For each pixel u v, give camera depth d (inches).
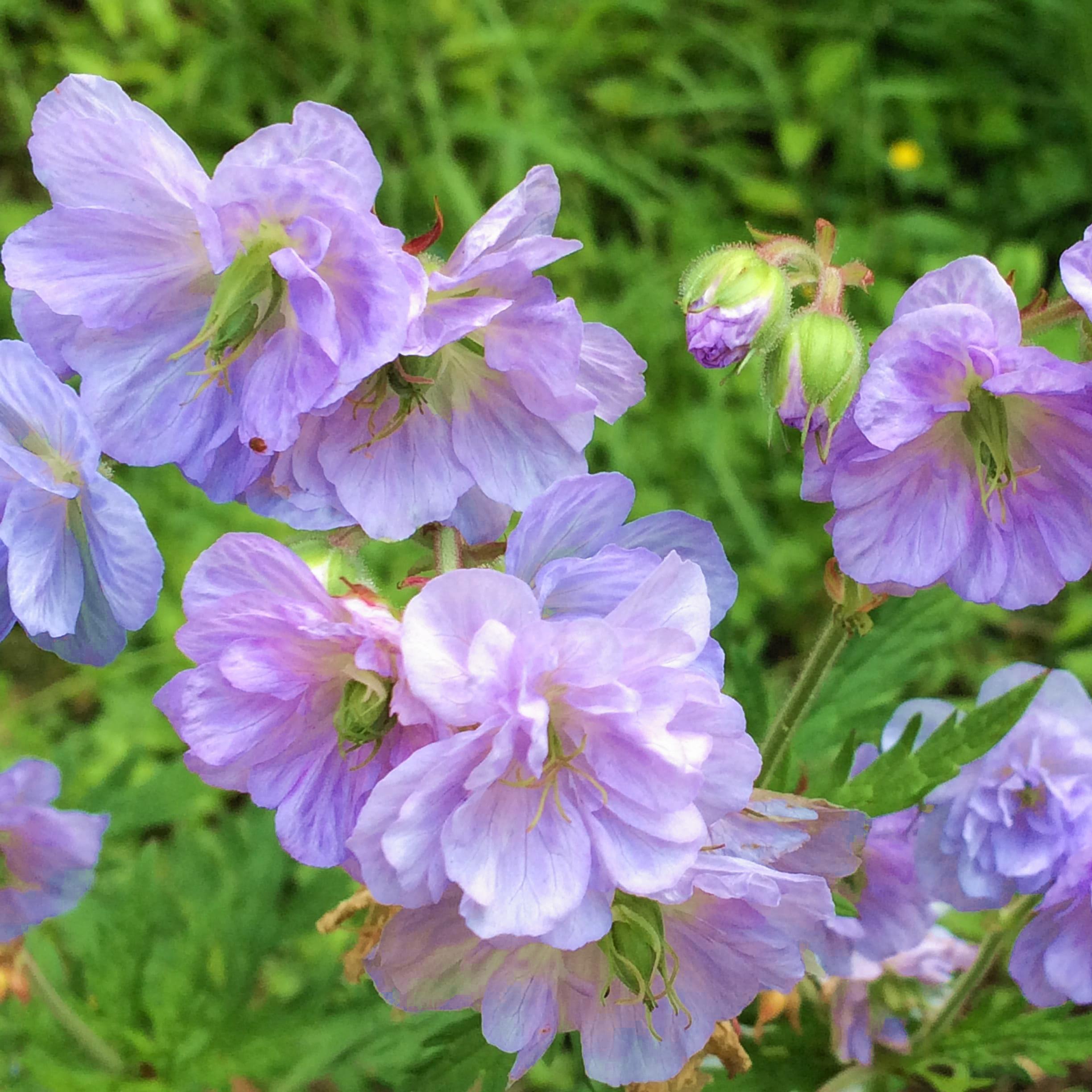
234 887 9.6
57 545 5.5
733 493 13.5
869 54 16.9
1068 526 5.6
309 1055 9.3
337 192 5.0
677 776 4.9
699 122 16.9
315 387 5.1
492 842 5.0
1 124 16.3
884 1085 8.6
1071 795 7.0
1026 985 7.1
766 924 5.4
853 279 5.9
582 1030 5.6
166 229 5.2
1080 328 5.6
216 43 15.9
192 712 5.0
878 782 7.0
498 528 5.6
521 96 16.3
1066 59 16.7
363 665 4.9
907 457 5.6
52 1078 8.6
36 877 7.2
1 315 14.0
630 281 15.1
